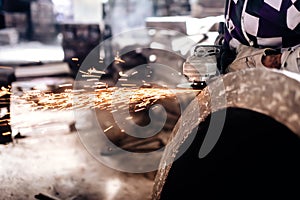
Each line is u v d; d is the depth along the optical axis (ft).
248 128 4.28
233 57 6.98
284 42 5.82
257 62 5.89
